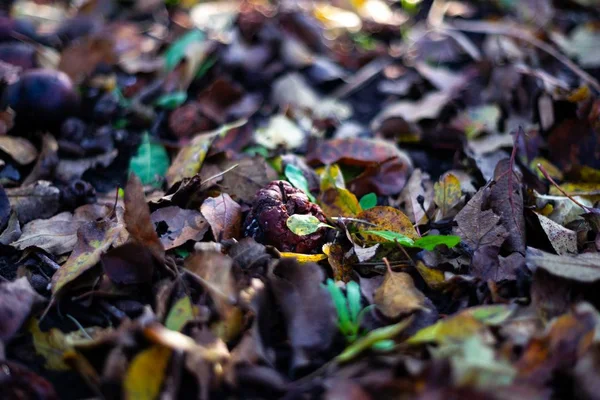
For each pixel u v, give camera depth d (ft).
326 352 1.26
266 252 1.37
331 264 1.39
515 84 2.04
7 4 2.58
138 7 2.70
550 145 1.83
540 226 1.50
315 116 2.07
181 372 1.18
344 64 2.42
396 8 2.82
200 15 2.57
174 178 1.66
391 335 1.17
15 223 1.53
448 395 1.07
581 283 1.29
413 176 1.70
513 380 1.10
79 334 1.27
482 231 1.44
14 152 1.76
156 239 1.32
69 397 1.20
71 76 2.11
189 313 1.26
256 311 1.24
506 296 1.35
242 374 1.19
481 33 2.54
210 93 2.04
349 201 1.53
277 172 1.74
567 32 2.50
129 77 2.19
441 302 1.37
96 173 1.83
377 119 2.08
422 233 1.55
